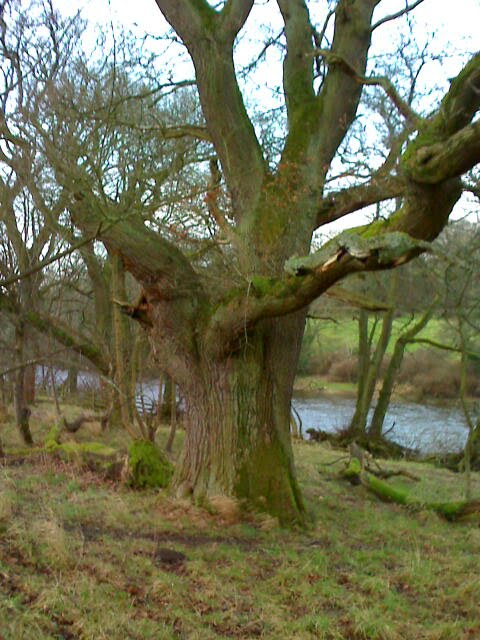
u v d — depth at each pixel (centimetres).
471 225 1394
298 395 2820
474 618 559
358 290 2073
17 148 805
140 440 978
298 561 669
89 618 480
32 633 442
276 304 712
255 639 495
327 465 1307
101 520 752
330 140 892
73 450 1083
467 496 982
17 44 839
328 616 540
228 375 813
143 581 571
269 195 850
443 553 766
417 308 2034
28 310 1227
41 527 628
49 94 768
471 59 557
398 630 526
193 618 516
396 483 1214
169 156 1012
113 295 1111
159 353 838
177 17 858
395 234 569
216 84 848
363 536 813
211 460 820
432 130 585
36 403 1895
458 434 1980
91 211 737
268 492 811
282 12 952
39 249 1127
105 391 1491
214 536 738
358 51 892
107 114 789
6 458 1086
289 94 912
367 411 2098
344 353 2975
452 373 2456
